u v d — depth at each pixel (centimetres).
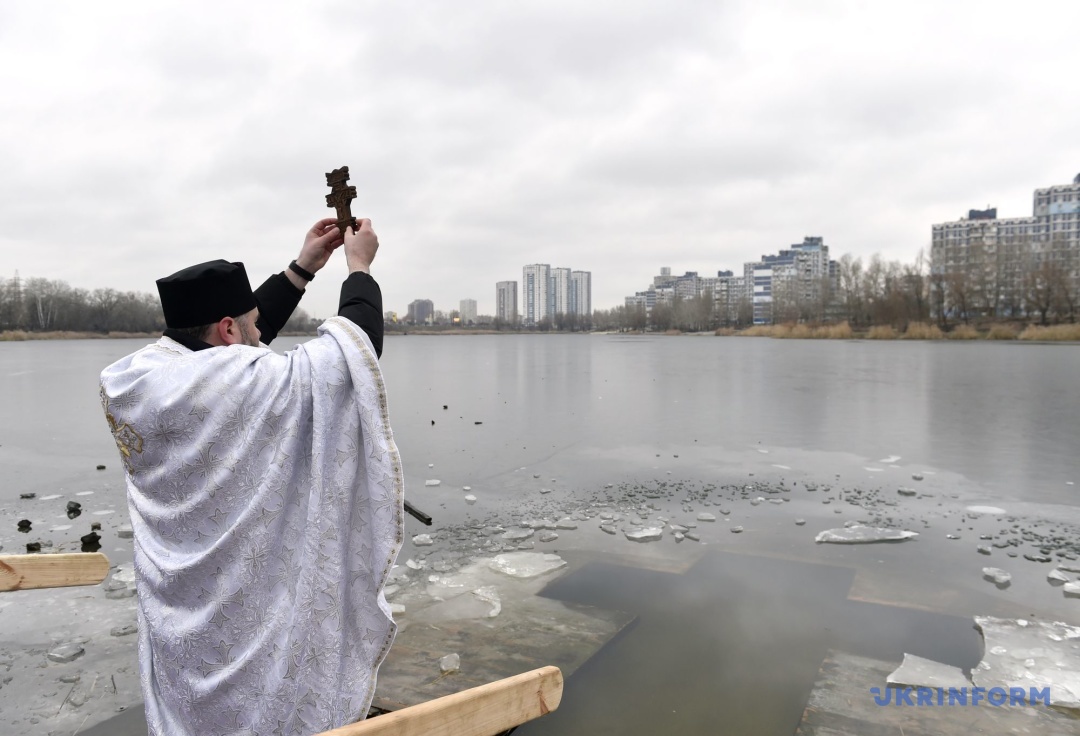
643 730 266
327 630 134
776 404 1376
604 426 1077
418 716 123
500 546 507
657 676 310
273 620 131
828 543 511
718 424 1103
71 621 381
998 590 418
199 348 151
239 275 155
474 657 330
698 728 268
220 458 132
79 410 1365
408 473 751
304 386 139
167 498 135
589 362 3005
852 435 998
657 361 3067
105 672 322
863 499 638
